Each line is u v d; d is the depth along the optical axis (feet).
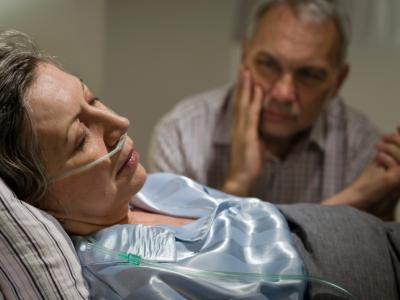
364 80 7.64
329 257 3.38
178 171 5.61
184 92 7.67
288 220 3.67
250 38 5.31
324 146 5.60
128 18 7.44
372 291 3.32
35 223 3.02
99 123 3.30
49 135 3.13
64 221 3.42
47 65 3.29
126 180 3.41
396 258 3.54
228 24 7.48
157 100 7.67
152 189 4.09
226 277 3.08
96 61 7.00
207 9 7.48
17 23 6.25
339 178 5.62
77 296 3.07
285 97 5.05
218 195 4.05
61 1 6.34
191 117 5.81
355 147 5.65
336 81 5.41
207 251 3.24
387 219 5.08
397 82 7.59
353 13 6.21
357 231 3.56
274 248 3.29
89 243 3.33
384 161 4.70
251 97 5.30
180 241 3.39
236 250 3.28
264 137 5.50
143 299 3.02
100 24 6.93
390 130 7.72
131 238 3.31
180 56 7.59
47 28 6.35
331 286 3.15
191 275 3.09
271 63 5.13
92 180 3.27
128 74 7.57
